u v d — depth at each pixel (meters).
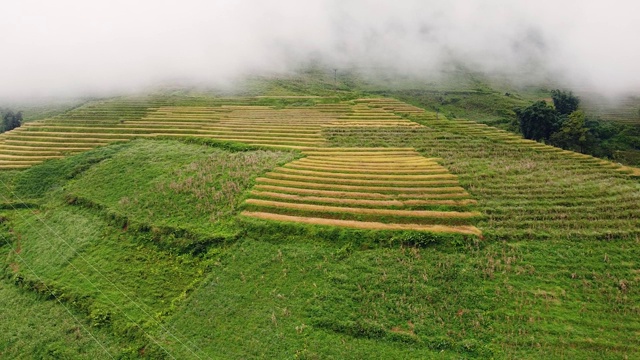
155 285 50.16
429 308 42.97
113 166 81.00
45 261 57.38
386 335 40.16
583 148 116.44
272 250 52.03
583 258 49.66
